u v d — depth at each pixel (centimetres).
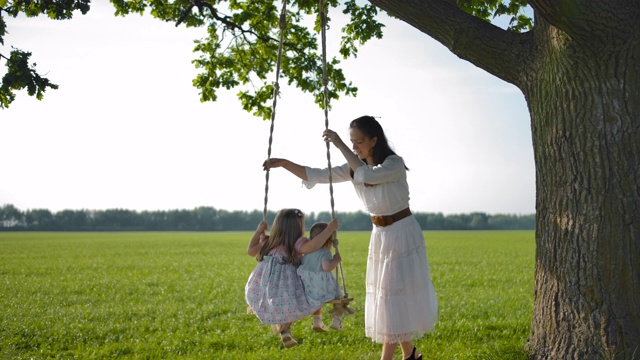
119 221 15388
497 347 864
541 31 697
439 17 726
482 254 3859
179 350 989
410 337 658
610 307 652
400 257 662
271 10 1300
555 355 684
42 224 14838
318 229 689
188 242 6141
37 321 1248
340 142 669
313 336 1037
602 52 649
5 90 955
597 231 660
